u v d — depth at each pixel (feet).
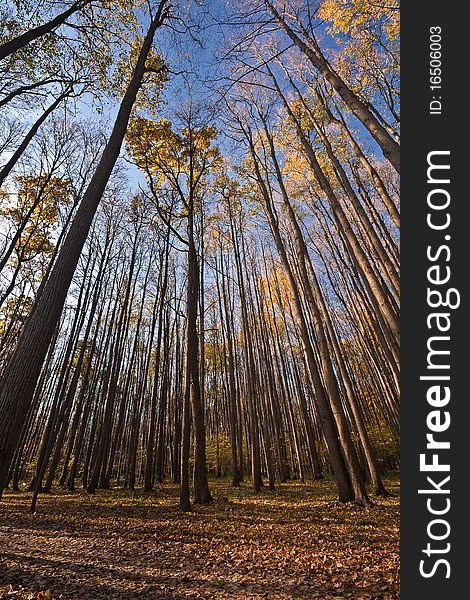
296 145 42.57
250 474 89.30
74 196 52.70
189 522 29.78
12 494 57.16
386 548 19.03
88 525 29.50
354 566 16.96
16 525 30.01
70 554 21.39
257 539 23.61
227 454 83.87
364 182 50.01
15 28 28.37
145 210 60.23
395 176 51.49
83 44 28.37
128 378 63.72
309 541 22.02
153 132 39.04
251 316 74.23
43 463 39.83
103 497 48.75
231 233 59.98
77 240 15.31
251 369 53.47
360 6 29.50
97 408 71.41
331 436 33.63
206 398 115.34
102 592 15.51
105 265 63.93
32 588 15.57
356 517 26.96
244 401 87.76
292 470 83.61
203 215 56.49
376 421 80.12
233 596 14.90
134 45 28.19
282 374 87.86
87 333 62.18
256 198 48.78
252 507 35.81
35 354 12.76
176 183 41.22
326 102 36.68
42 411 97.45
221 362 100.01
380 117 36.19
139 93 30.01
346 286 63.57
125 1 26.09
